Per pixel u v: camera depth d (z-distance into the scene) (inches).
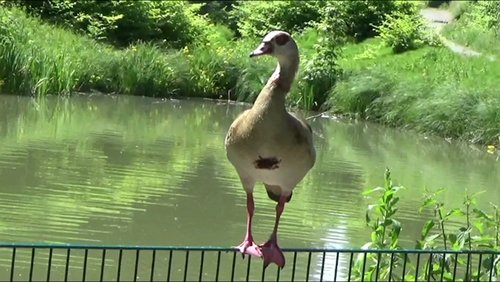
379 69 976.9
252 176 265.1
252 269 371.6
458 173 637.9
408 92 898.1
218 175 547.5
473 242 325.1
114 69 973.8
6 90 861.2
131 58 983.0
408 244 420.2
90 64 956.6
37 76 877.2
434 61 1114.7
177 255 384.8
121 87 971.9
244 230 428.1
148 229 418.3
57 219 421.1
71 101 876.0
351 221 455.5
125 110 856.3
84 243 388.5
